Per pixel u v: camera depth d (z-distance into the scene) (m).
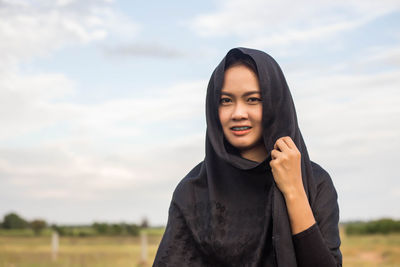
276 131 2.23
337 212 2.28
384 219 48.50
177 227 2.40
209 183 2.33
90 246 40.41
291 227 2.09
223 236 2.26
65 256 26.36
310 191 2.23
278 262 2.07
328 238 2.19
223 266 2.29
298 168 2.11
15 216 73.69
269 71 2.23
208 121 2.34
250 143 2.25
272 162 2.12
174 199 2.46
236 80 2.23
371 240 38.94
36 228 66.81
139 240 51.34
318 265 2.04
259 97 2.22
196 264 2.35
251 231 2.22
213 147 2.30
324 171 2.36
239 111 2.22
